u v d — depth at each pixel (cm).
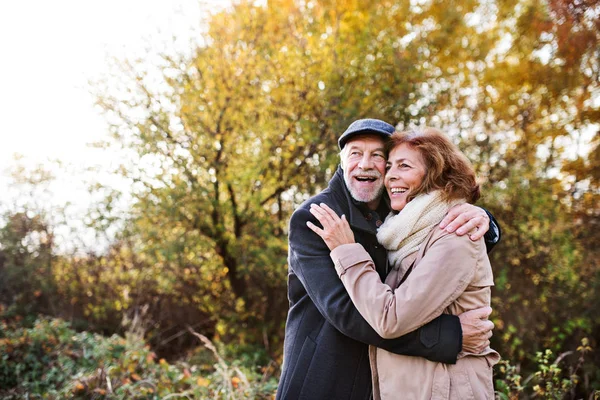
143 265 769
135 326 698
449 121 703
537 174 680
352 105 641
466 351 190
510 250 637
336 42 681
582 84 654
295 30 691
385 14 741
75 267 803
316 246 209
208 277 760
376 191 216
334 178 228
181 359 639
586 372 477
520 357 579
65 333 601
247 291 738
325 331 208
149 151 638
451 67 752
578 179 673
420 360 189
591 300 600
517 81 702
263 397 414
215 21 673
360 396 203
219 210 676
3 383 499
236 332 722
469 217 193
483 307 192
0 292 811
